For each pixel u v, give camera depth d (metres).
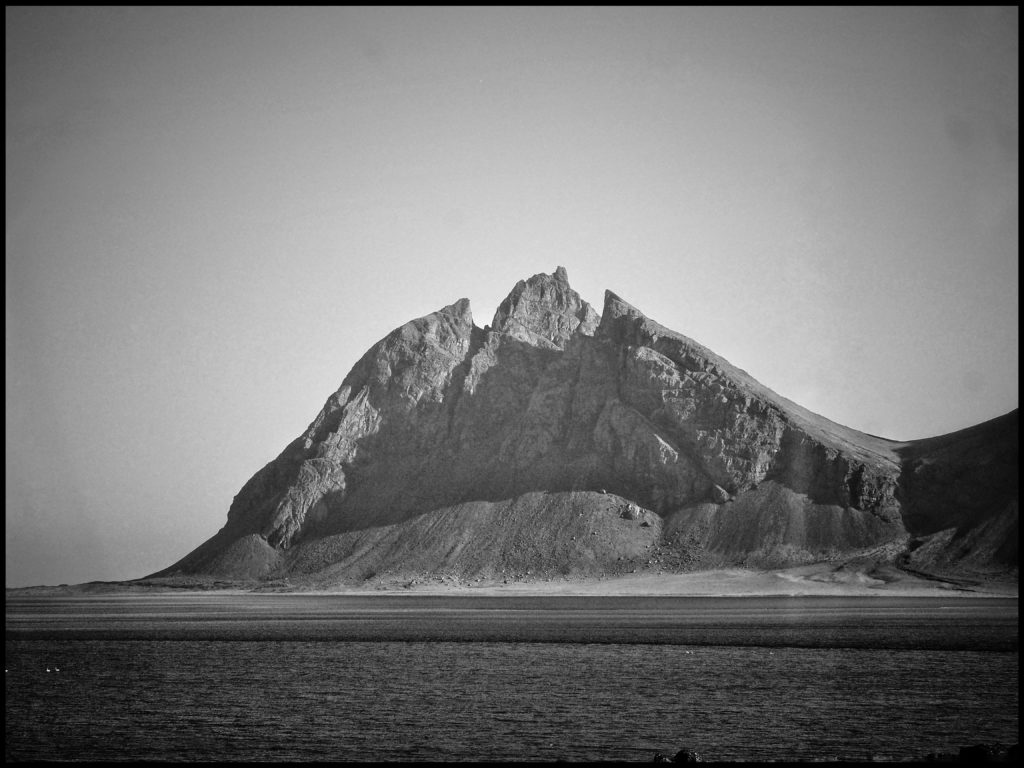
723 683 126.19
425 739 96.44
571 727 100.69
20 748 96.06
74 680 138.62
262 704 116.25
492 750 91.62
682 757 82.44
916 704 110.25
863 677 130.00
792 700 113.44
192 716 110.00
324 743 95.75
